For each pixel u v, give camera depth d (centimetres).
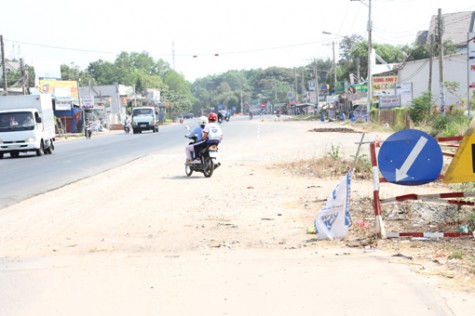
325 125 7056
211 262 831
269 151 3041
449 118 4069
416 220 1088
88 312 621
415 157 945
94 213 1303
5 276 785
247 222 1155
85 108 9194
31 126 3528
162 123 12125
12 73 10856
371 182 1705
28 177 2200
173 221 1178
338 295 648
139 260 859
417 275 716
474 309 589
